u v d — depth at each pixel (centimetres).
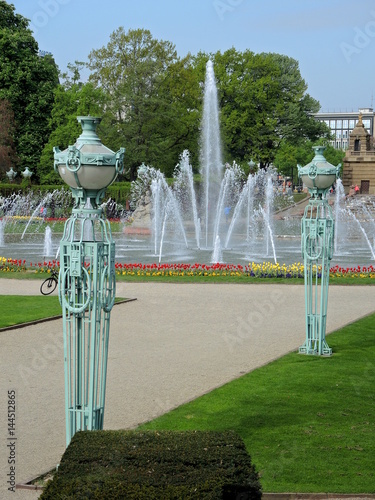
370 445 1170
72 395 1020
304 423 1282
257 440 1193
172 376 1594
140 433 880
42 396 1432
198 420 1288
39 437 1198
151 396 1439
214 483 736
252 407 1372
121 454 803
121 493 710
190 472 762
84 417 996
